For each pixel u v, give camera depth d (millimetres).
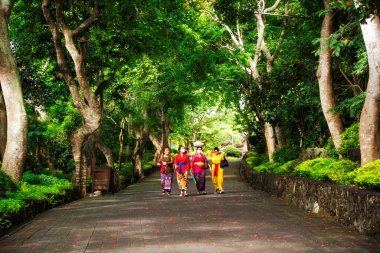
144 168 37812
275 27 27547
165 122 45250
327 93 14062
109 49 20406
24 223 9977
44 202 12727
